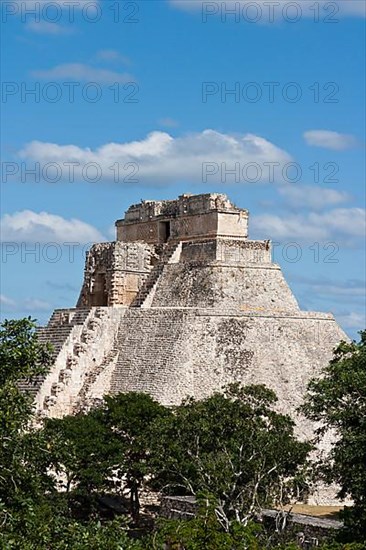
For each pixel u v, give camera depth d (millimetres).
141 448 122000
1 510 67938
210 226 155375
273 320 149625
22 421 73312
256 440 108125
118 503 128625
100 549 69188
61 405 144750
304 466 110062
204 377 142500
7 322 75625
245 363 144375
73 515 120500
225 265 152875
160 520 79812
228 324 146500
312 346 150750
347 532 88938
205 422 111625
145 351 147500
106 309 152375
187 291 153125
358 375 99375
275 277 155750
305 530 97875
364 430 94500
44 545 68688
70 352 148875
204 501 82625
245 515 98188
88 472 118688
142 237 168250
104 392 147625
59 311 158125
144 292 158875
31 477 72688
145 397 129500
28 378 76375
